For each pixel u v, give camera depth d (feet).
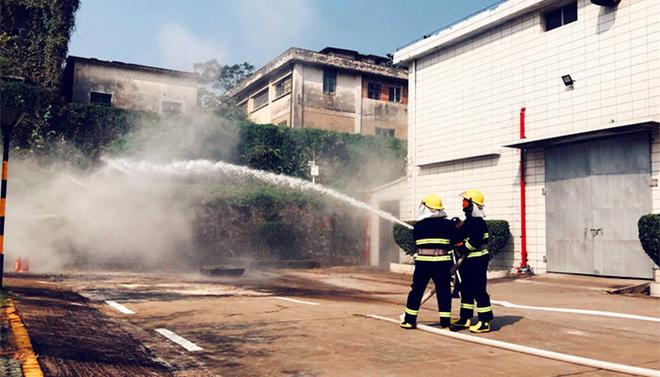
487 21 51.98
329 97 110.11
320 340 19.35
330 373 14.99
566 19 46.88
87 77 90.48
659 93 38.65
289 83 109.19
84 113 75.05
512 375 14.90
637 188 39.60
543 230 46.42
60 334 17.90
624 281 39.09
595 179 42.50
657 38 39.04
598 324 23.93
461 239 22.47
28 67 79.92
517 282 42.14
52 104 73.46
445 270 22.21
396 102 118.01
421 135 61.26
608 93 42.06
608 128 39.58
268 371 15.19
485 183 52.37
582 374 15.11
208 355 17.03
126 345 17.94
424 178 60.34
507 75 50.85
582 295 34.68
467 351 17.99
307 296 34.83
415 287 22.26
